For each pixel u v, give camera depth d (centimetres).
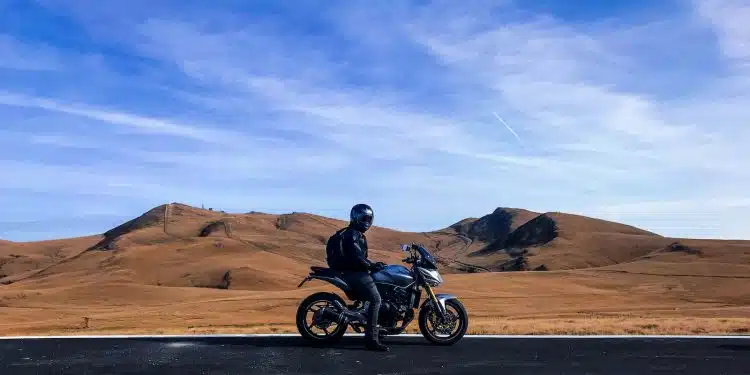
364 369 739
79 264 16525
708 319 1591
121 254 16475
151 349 865
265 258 16500
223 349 866
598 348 886
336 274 914
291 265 16288
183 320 4544
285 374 709
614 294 9481
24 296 9181
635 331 1158
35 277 16300
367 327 888
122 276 14462
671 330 1167
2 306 8275
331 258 921
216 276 14225
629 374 717
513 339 974
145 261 15738
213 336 1000
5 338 980
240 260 15875
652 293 9894
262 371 724
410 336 1013
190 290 9975
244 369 734
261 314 5472
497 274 11881
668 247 17675
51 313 6669
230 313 5597
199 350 859
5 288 13362
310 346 898
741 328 1180
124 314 5662
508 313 5850
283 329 1386
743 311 5175
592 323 1420
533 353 847
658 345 909
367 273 915
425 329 927
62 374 709
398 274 918
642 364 772
